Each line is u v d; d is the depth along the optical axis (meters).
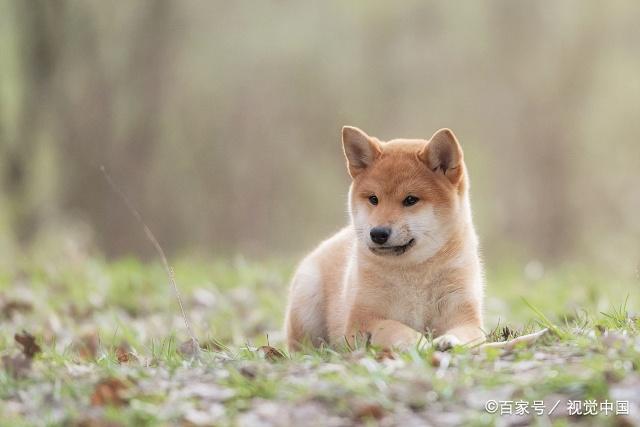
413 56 43.88
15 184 36.12
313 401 6.87
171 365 8.33
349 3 42.44
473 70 43.84
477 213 42.69
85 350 10.80
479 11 43.25
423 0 43.41
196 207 42.16
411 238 9.27
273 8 42.28
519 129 43.53
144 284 16.59
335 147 43.56
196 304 15.60
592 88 42.75
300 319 10.45
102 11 38.09
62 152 37.88
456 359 7.77
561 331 8.60
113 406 7.02
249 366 7.79
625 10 42.09
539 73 42.91
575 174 42.81
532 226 42.97
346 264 10.26
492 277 19.70
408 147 9.79
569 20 42.53
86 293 16.02
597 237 39.84
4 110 36.62
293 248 42.09
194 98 41.88
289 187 43.59
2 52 36.97
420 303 9.52
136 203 38.66
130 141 38.91
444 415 6.58
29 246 24.30
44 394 7.45
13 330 13.07
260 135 43.03
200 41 41.28
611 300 14.08
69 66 37.75
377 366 7.48
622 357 7.35
